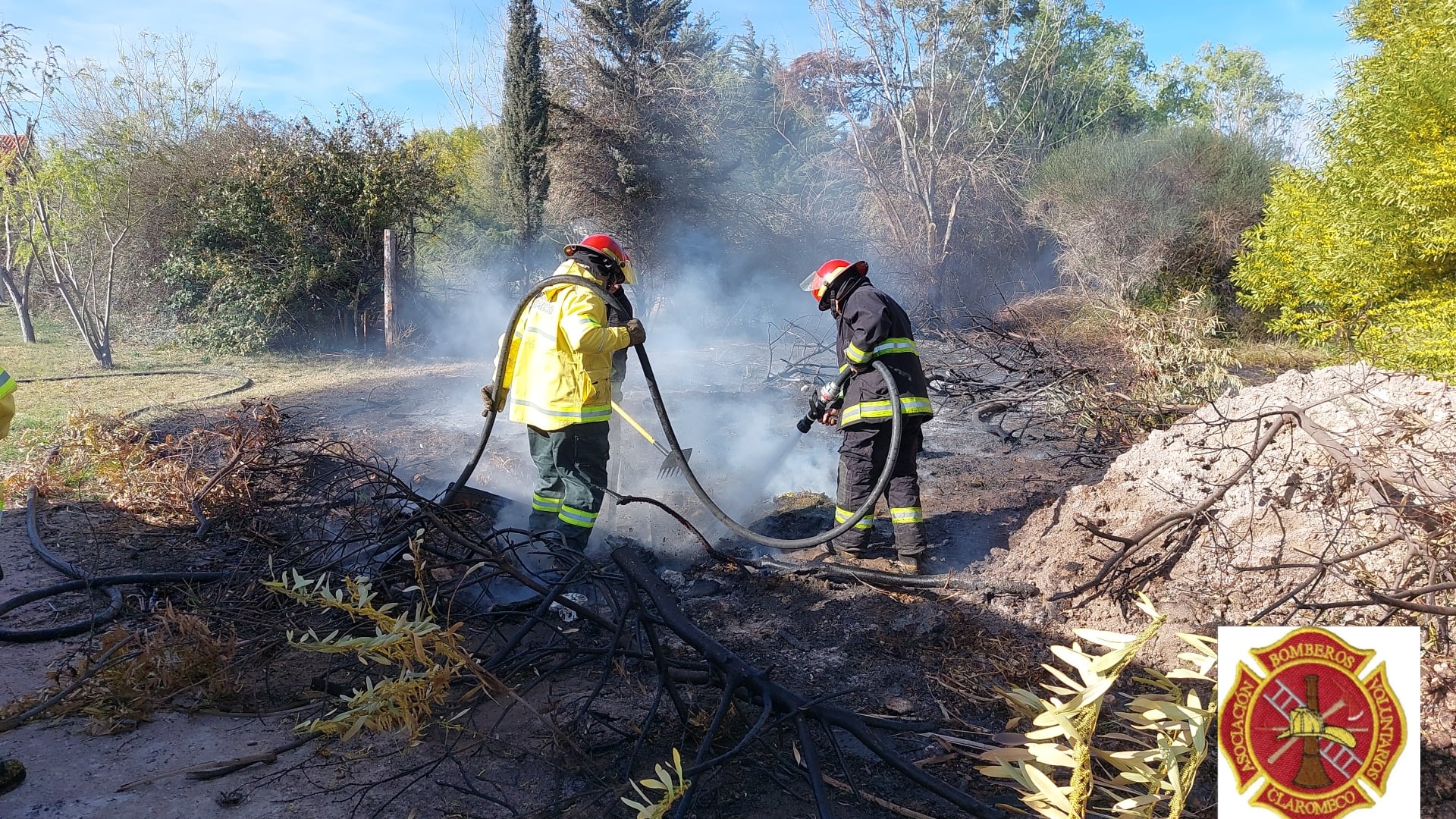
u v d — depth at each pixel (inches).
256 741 115.9
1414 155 363.3
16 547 186.7
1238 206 641.6
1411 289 394.3
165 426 319.3
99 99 703.7
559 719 122.0
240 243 591.5
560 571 158.1
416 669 124.9
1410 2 403.5
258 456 208.5
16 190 465.1
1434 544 132.3
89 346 499.5
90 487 229.1
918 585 171.2
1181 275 649.6
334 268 580.7
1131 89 1262.3
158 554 183.8
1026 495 235.5
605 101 861.2
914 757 115.0
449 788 105.7
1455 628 128.6
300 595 109.0
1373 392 165.0
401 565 147.4
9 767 103.7
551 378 168.1
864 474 183.5
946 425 333.1
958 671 139.3
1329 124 426.0
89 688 122.7
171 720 120.6
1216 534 157.1
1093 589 160.4
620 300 186.4
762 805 104.5
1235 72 1563.7
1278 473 157.6
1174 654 141.4
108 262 583.8
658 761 112.7
